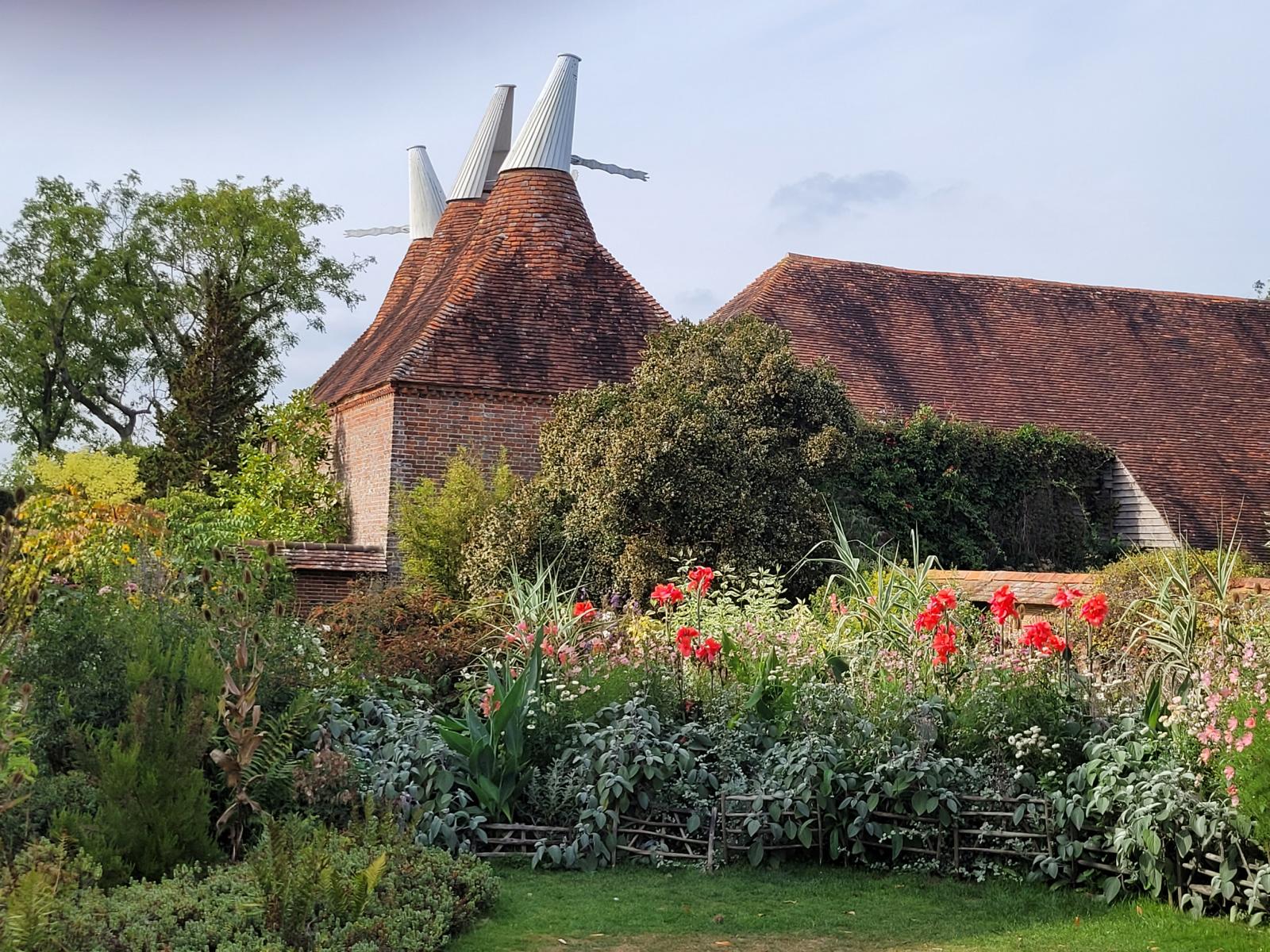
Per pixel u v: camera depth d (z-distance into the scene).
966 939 7.79
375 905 7.27
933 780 9.29
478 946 7.61
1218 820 7.98
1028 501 27.64
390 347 29.95
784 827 9.66
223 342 41.44
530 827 9.71
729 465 20.00
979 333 32.09
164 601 9.89
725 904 8.59
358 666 11.84
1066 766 9.36
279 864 7.01
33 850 6.82
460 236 34.44
